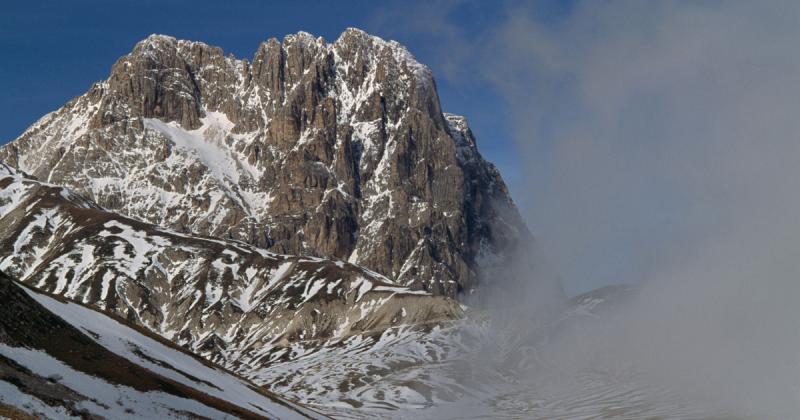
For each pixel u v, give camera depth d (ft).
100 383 336.29
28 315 348.38
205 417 358.84
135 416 325.21
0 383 289.74
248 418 385.09
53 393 303.27
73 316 405.80
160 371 393.50
